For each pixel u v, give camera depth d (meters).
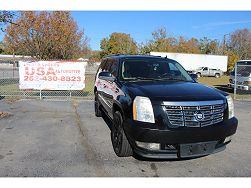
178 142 4.04
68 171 4.14
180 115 4.07
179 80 5.46
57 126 6.93
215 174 4.14
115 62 6.20
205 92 4.51
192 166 4.43
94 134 6.23
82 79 11.90
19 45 23.92
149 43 66.06
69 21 25.81
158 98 4.15
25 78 11.48
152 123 4.06
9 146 5.29
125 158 4.72
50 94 12.57
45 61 11.55
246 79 14.77
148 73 5.57
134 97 4.34
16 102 10.50
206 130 4.11
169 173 4.15
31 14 23.44
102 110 7.49
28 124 7.08
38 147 5.24
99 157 4.75
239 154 5.06
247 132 6.73
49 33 24.25
